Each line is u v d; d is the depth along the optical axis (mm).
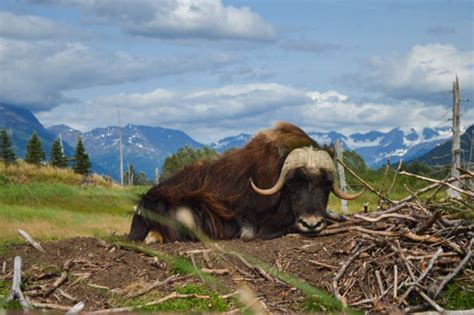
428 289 5762
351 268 6371
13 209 11070
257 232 8422
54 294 6336
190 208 8484
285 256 6781
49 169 31453
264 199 8391
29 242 7699
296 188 8086
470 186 7203
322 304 5613
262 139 8703
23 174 30625
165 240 8500
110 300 6117
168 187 8977
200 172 9086
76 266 6957
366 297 5914
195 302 5820
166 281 6301
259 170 8508
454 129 17391
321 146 8688
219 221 8477
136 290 6254
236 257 6762
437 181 6766
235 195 8594
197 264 6676
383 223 7418
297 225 7930
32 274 6746
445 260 6305
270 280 6230
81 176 32000
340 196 8234
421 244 6551
